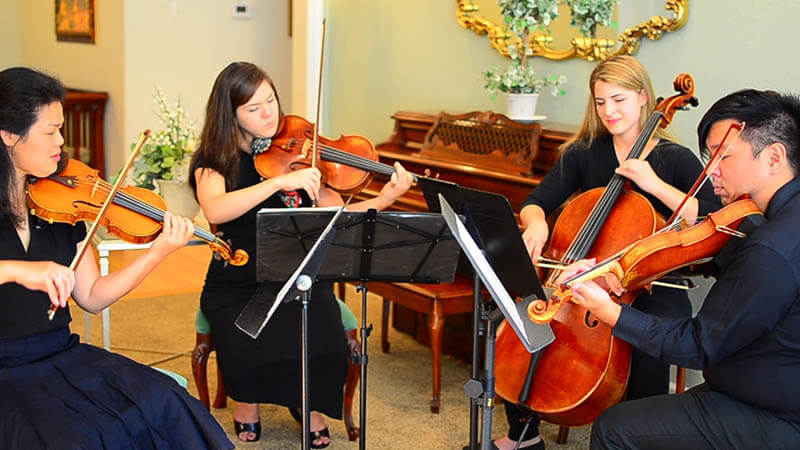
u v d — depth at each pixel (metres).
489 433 2.25
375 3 4.52
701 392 2.09
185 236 2.36
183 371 3.60
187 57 6.57
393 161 3.76
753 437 1.97
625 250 2.06
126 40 6.43
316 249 2.05
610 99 2.72
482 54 3.95
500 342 2.55
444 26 4.14
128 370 2.19
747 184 1.99
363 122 4.71
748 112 1.95
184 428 2.12
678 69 3.21
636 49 3.31
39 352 2.20
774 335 1.93
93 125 6.81
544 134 3.33
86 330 3.46
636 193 2.59
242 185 2.89
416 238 2.29
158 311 4.34
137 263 2.35
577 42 3.46
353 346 2.99
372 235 2.26
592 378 2.35
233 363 2.81
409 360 3.72
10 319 2.15
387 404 3.28
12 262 2.02
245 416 2.98
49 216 2.22
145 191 2.48
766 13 2.94
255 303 2.23
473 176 3.44
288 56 6.66
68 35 7.30
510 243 2.15
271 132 2.88
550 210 2.96
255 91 2.81
